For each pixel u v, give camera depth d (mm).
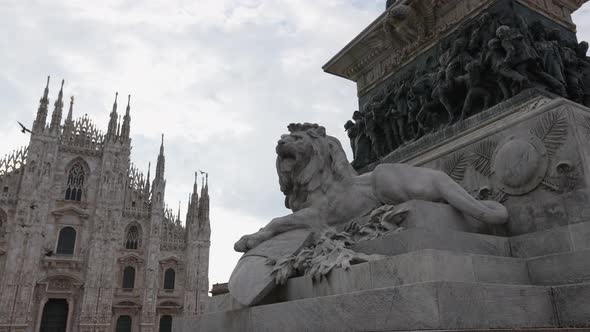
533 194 4344
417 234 3482
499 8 5895
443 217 4031
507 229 4461
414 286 2643
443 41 6699
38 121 53125
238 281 4207
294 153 5332
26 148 52875
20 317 45812
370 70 8422
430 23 6992
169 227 57312
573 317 2994
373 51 8188
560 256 3453
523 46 5227
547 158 4281
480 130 5180
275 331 3578
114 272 51156
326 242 4141
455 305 2576
